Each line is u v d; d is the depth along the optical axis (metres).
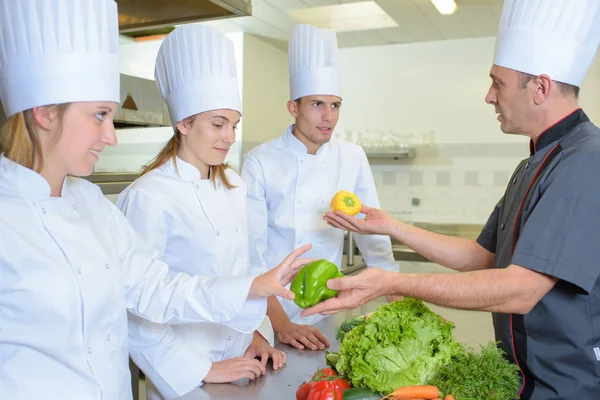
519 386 1.16
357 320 1.41
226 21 4.05
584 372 1.11
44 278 1.03
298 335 1.61
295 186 2.02
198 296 1.20
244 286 1.18
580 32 1.14
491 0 3.47
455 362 1.06
